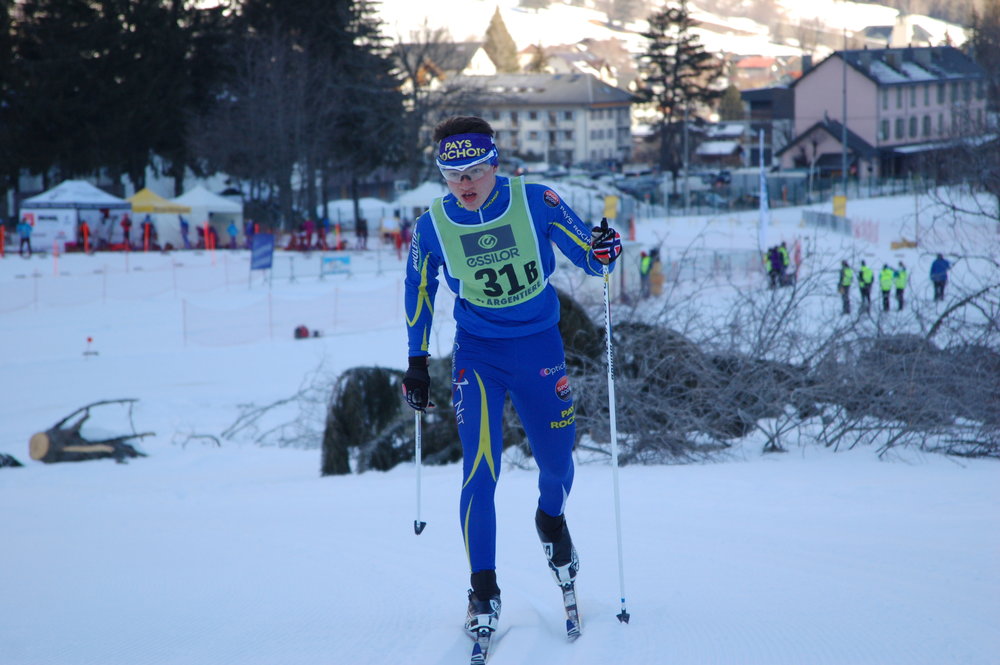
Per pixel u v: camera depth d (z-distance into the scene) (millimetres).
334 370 18984
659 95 94938
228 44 53156
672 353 9398
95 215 42375
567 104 118375
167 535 6219
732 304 10578
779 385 9312
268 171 51250
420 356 3543
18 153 49594
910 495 6383
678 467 8648
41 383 18609
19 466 12992
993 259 11711
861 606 3279
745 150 106250
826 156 84312
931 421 9008
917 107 86375
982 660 2688
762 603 3398
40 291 31109
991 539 4438
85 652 3312
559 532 3355
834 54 84000
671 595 3615
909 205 63281
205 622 3676
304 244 45406
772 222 57938
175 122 52719
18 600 4312
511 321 3334
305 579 4469
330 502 7695
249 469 11977
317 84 53156
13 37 50094
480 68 161250
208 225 44156
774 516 5625
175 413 16062
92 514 7605
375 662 2996
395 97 56625
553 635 3221
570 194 66000
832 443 9422
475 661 2951
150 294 31031
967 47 94250
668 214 67625
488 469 3320
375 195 78312
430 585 4164
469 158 3182
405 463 10695
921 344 9383
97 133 50344
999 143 15633
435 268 3447
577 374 9641
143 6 51031
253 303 29141
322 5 53125
